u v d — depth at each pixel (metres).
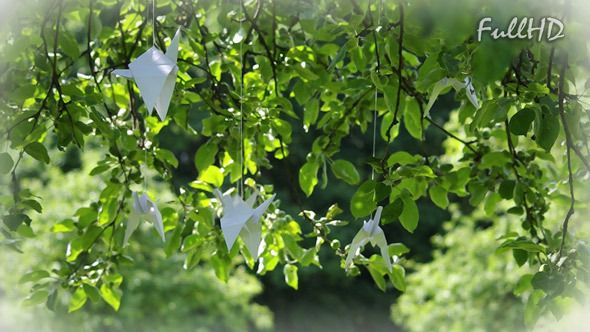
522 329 6.52
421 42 1.96
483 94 2.60
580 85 3.57
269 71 2.62
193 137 10.48
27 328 5.91
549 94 1.84
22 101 2.18
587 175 2.44
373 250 6.48
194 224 2.65
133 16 2.87
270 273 10.75
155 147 2.68
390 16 2.18
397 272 2.36
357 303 11.10
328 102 2.85
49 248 6.09
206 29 2.90
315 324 10.77
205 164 2.60
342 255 2.39
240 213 1.54
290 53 2.64
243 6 2.58
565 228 2.01
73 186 6.54
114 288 2.65
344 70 2.90
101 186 6.63
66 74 2.63
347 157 10.61
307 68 2.68
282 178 10.68
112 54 2.77
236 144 2.55
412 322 7.21
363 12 2.28
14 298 5.95
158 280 6.88
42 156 2.09
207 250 2.72
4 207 2.27
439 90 1.71
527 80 2.02
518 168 2.55
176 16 2.84
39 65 2.26
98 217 2.65
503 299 6.76
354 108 2.71
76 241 2.65
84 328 6.17
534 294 2.17
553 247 2.35
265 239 2.68
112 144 2.52
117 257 2.67
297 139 10.45
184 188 2.66
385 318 11.07
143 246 7.02
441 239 7.60
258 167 2.80
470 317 6.68
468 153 2.62
